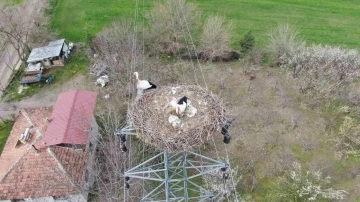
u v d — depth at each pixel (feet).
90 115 88.38
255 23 128.98
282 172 86.84
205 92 48.52
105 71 110.11
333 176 86.17
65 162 79.20
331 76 102.37
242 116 99.60
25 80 110.32
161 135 43.39
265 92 106.01
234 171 83.46
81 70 114.62
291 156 90.17
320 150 91.35
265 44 119.34
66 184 76.69
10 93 110.11
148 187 78.69
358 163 88.53
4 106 105.70
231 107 101.96
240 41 116.16
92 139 89.15
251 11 134.31
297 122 97.66
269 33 118.32
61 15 135.23
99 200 79.97
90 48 117.08
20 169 78.48
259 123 97.86
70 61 117.60
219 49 111.45
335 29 126.52
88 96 92.43
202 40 112.78
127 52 107.96
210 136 44.75
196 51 115.14
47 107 93.30
